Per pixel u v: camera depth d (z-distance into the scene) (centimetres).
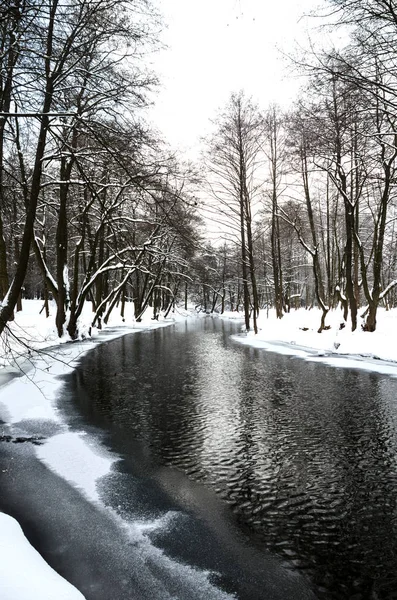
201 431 741
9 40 691
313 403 923
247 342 2234
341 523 448
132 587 345
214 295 7475
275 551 400
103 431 739
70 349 1809
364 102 931
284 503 491
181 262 3156
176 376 1261
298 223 2972
